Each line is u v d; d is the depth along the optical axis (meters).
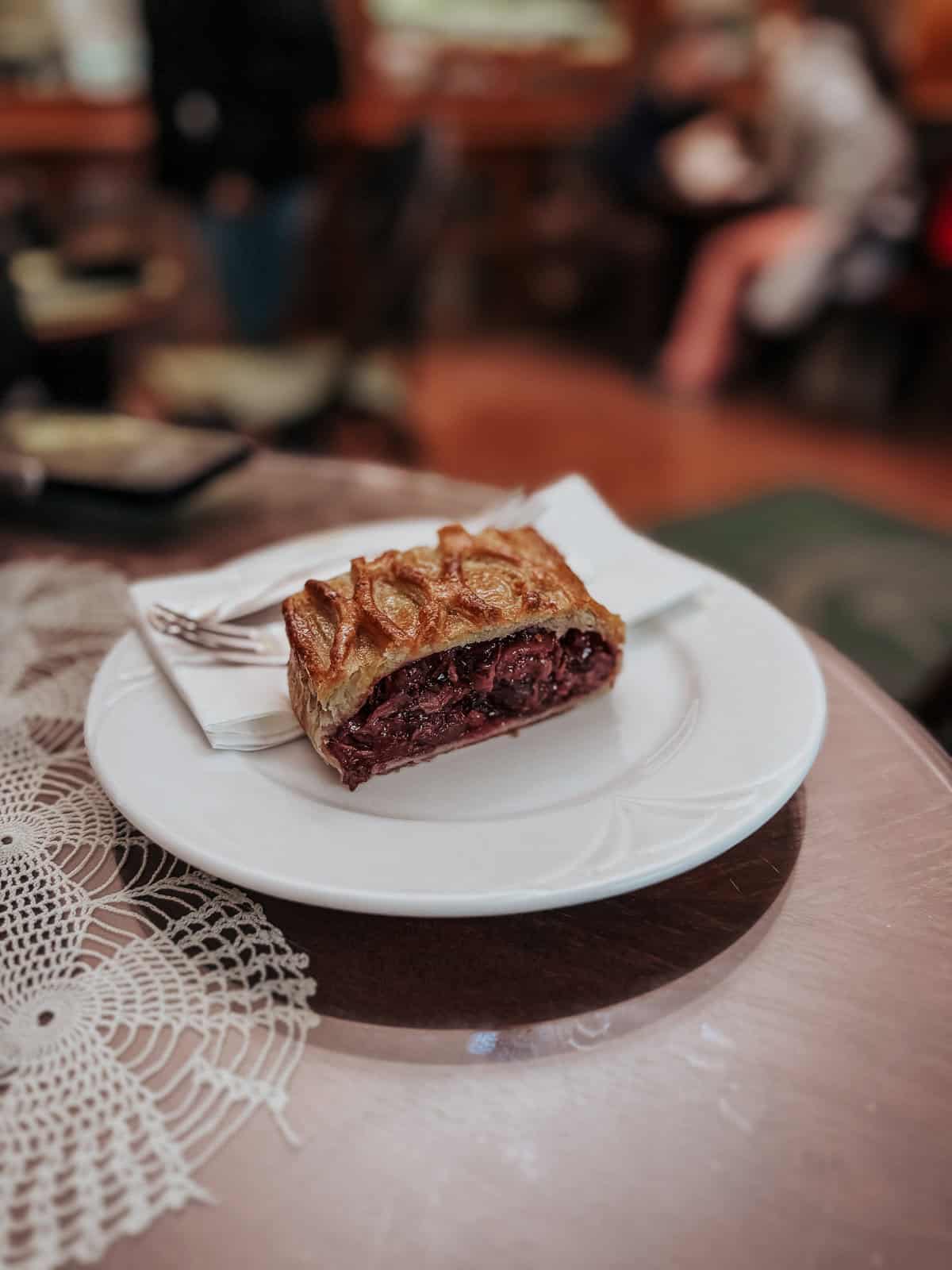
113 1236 0.18
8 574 0.41
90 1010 0.22
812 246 1.54
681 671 0.33
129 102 1.42
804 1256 0.18
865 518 1.22
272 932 0.24
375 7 1.74
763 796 0.26
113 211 1.47
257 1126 0.20
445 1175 0.19
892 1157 0.20
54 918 0.25
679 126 1.71
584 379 1.82
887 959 0.24
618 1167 0.20
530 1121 0.20
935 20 1.63
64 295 0.96
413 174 1.00
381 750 0.29
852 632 0.97
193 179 1.12
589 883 0.23
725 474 1.39
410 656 0.29
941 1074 0.21
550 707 0.32
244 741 0.29
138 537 0.44
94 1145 0.20
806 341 1.66
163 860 0.27
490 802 0.28
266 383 1.03
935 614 0.99
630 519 1.25
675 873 0.24
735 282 1.64
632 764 0.29
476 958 0.24
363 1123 0.20
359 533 0.40
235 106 1.06
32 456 0.46
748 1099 0.21
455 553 0.33
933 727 0.51
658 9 2.10
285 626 0.32
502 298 2.16
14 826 0.28
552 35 2.02
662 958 0.24
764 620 0.34
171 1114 0.20
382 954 0.24
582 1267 0.18
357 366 1.08
